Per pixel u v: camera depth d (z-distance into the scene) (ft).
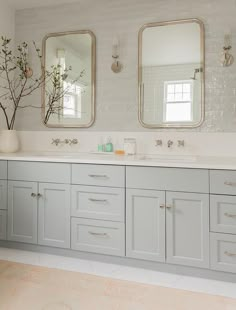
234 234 6.71
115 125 9.63
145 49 9.30
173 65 9.07
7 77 10.21
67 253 8.29
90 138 9.88
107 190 7.71
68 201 8.09
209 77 8.79
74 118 10.04
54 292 6.40
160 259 7.29
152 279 7.01
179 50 9.02
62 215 8.16
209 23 8.77
